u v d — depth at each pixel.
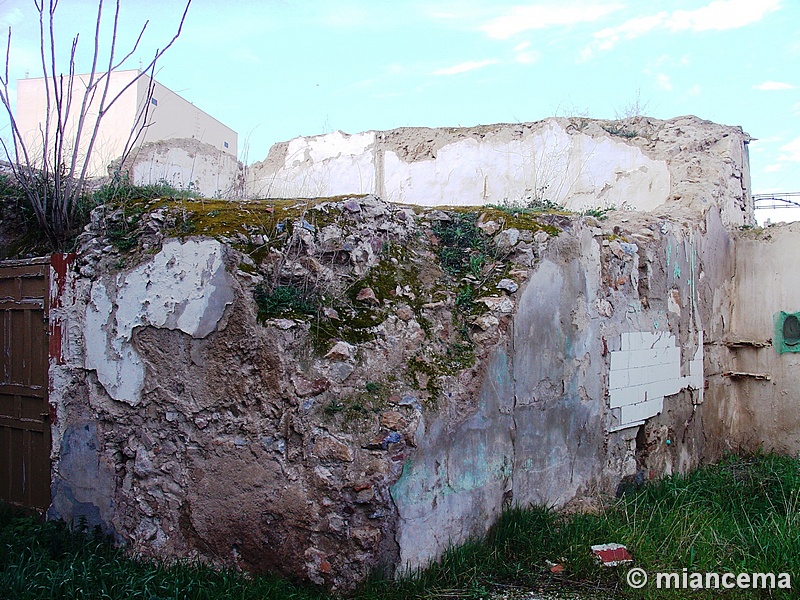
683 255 7.93
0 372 5.63
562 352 5.82
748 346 9.11
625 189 9.68
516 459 5.27
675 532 5.33
